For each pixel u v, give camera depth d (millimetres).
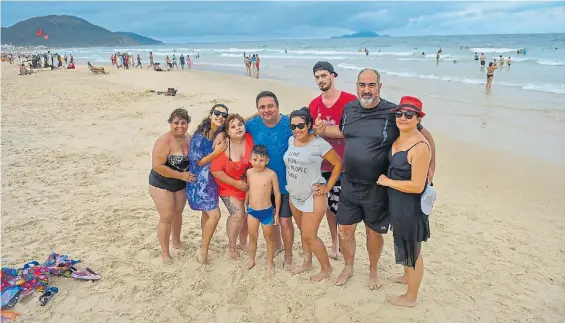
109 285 3934
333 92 4156
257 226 4098
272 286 4023
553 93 16453
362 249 4895
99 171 7473
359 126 3443
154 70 32781
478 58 35125
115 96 16797
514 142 9805
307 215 3799
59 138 9820
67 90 18938
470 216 5844
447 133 10758
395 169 3227
